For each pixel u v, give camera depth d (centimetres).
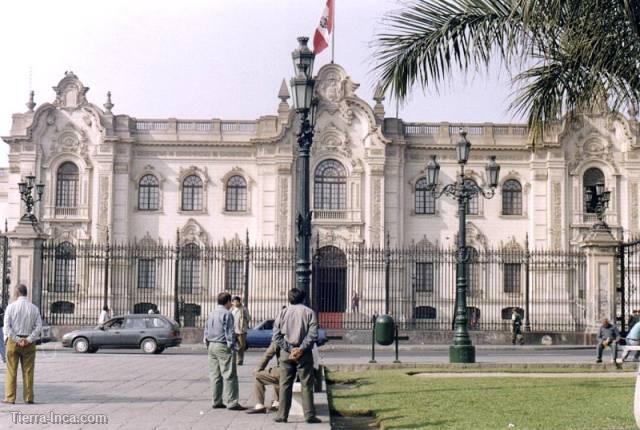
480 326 6244
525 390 2069
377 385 2252
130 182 6475
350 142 6444
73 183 6469
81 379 2412
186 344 4622
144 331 4022
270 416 1680
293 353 1599
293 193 6369
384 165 6419
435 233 6469
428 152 6544
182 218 6475
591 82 1850
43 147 6456
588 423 1552
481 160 6531
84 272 6266
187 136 6525
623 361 2927
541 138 2120
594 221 6359
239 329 3097
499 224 6475
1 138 6456
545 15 1694
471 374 2614
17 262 4100
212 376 1792
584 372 2708
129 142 6456
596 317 4112
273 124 6462
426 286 6378
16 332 1798
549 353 4034
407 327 5812
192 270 6406
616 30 1730
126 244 6359
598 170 6438
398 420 1605
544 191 6438
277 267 6197
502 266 6388
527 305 4838
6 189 6944
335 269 6381
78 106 6475
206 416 1662
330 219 6384
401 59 1967
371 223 6375
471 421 1577
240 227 6469
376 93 2009
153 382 2342
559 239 6350
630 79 1825
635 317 3734
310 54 2133
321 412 1706
